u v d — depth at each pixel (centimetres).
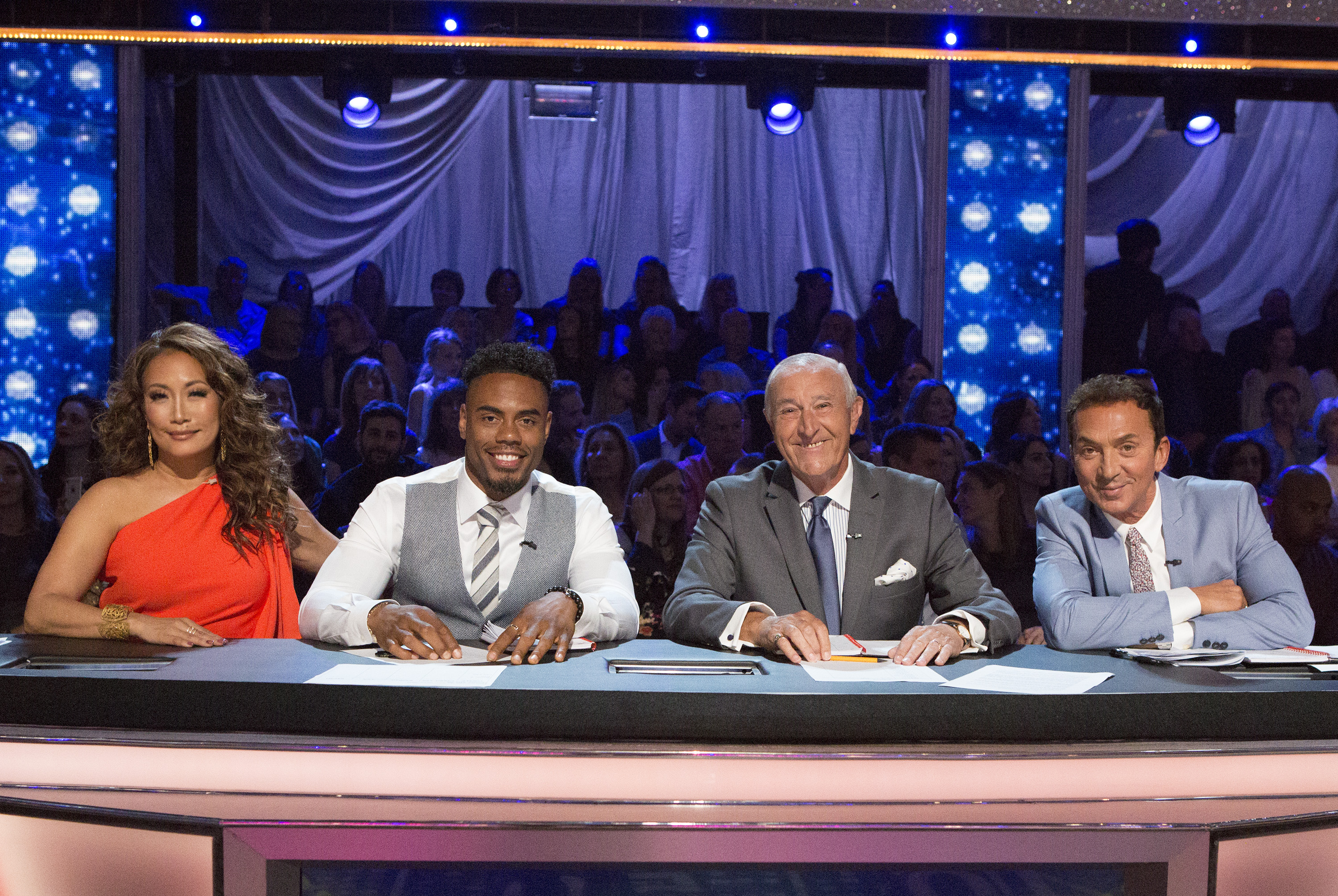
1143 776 143
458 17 584
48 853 143
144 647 186
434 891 143
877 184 852
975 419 659
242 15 584
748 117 846
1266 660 173
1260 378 733
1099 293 758
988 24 605
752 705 142
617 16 588
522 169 840
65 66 616
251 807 140
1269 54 607
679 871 143
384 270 834
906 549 224
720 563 224
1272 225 848
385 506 226
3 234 619
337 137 814
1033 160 650
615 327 720
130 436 231
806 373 213
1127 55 608
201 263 790
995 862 143
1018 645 201
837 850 142
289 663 166
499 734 141
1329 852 146
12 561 498
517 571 222
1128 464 208
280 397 606
